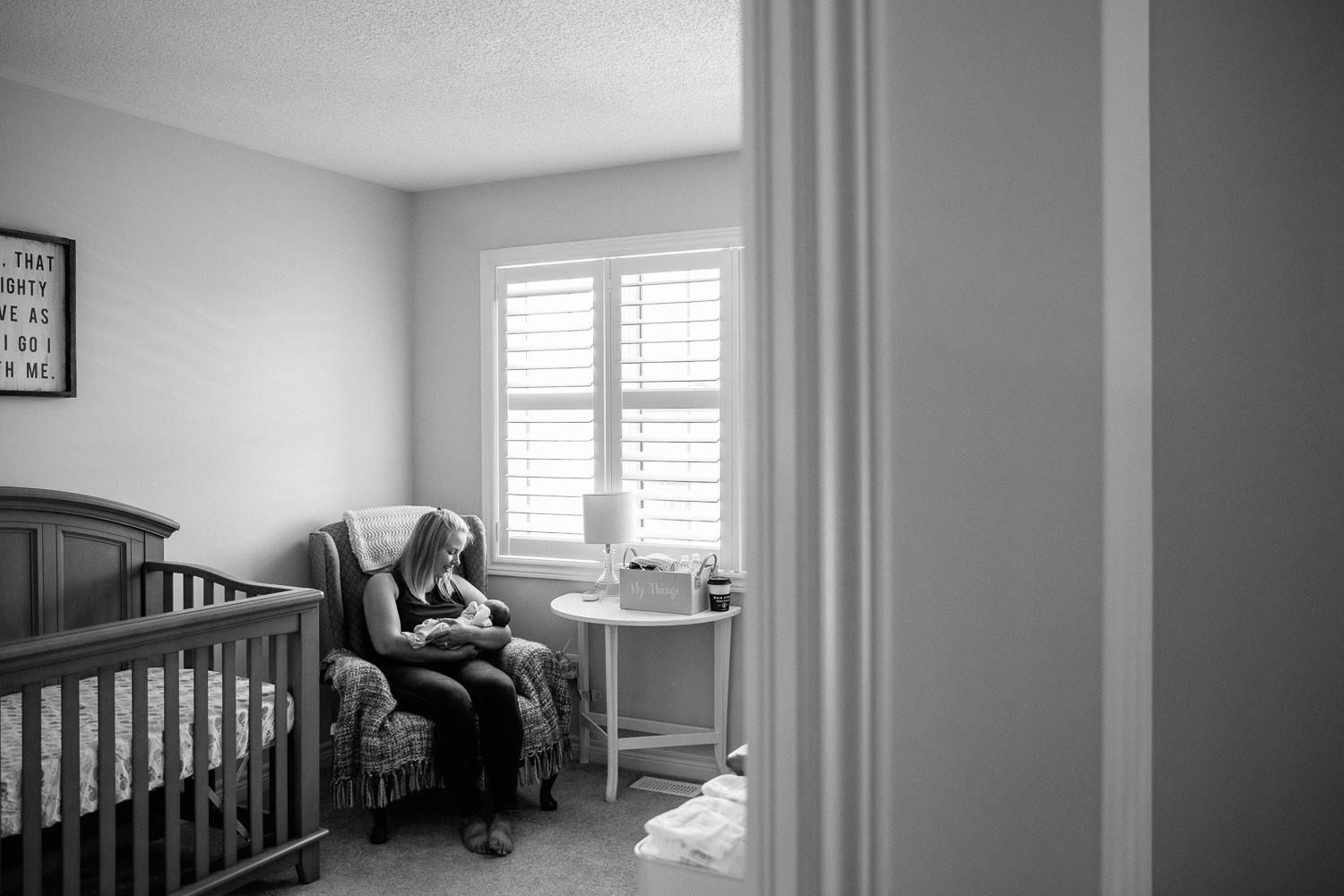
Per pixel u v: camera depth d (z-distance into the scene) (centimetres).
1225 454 98
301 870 292
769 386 74
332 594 373
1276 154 102
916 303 75
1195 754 96
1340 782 106
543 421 420
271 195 381
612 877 299
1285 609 104
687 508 397
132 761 244
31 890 219
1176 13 93
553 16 256
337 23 259
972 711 78
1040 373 81
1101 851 84
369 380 428
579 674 402
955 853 77
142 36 266
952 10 77
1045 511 81
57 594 299
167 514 342
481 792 374
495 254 429
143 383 334
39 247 300
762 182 74
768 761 75
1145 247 87
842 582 73
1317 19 104
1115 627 85
